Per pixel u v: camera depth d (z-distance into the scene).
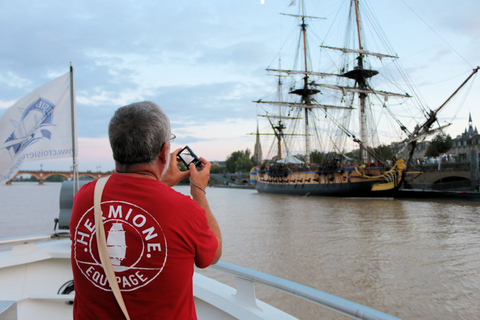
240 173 114.62
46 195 72.50
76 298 1.25
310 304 7.84
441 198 37.31
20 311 2.97
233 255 13.05
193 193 1.50
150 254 1.13
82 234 1.20
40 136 3.92
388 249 13.85
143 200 1.19
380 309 7.75
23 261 3.18
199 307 2.59
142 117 1.28
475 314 7.39
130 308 1.13
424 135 37.66
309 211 29.41
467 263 11.48
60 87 4.08
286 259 12.30
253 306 2.20
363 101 47.28
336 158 46.78
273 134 71.94
